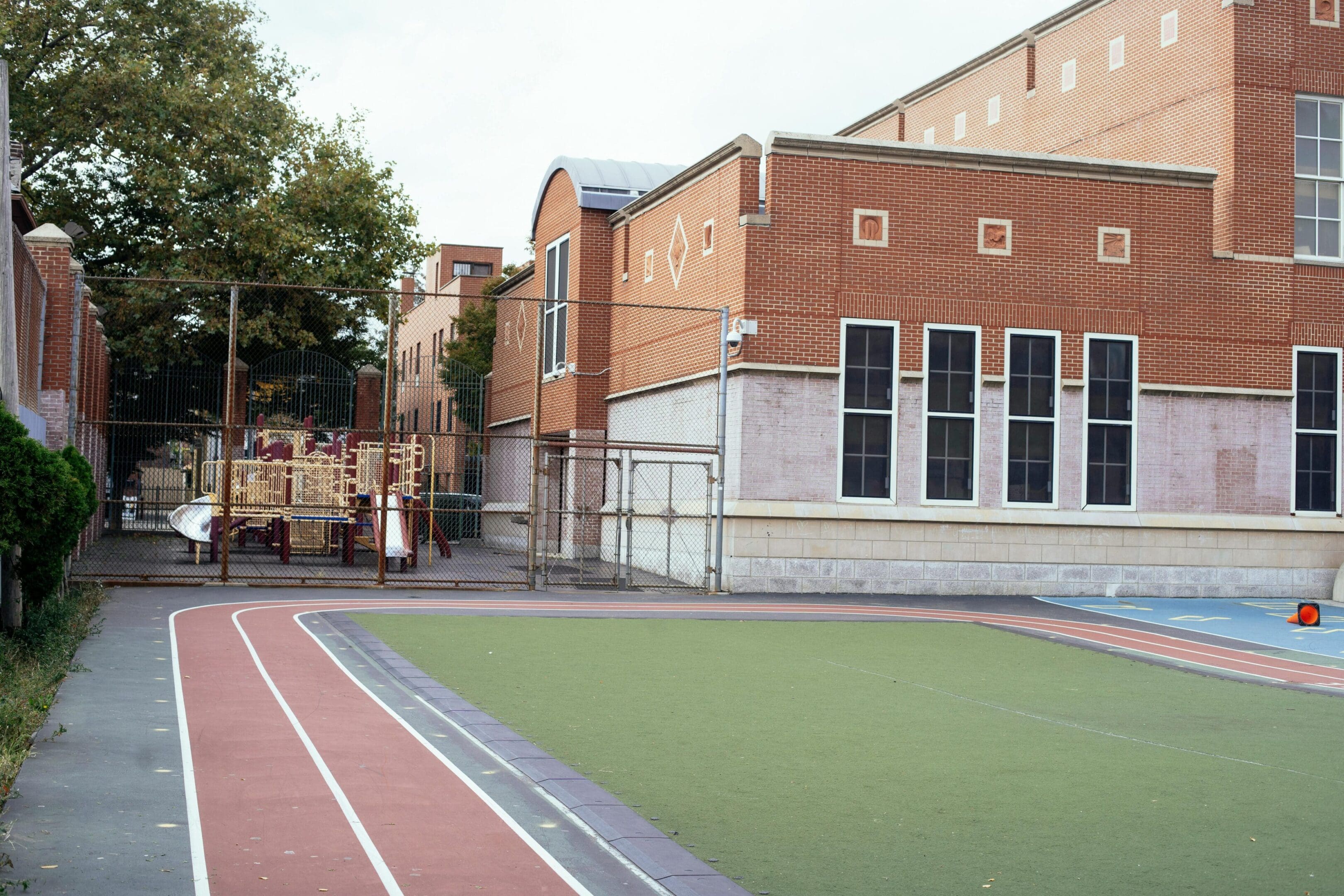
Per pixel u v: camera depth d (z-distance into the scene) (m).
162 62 41.28
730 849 7.60
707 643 17.75
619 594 24.22
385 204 41.50
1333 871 7.49
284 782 8.68
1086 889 7.04
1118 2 31.91
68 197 39.91
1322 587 28.06
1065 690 14.82
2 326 14.34
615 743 10.64
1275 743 11.80
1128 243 27.16
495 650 15.96
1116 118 31.84
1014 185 26.56
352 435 35.75
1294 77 28.52
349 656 14.81
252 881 6.53
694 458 27.17
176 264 37.22
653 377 29.84
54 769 8.65
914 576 25.83
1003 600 25.56
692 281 27.91
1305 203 28.91
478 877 6.82
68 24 39.44
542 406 36.72
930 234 26.09
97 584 20.88
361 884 6.60
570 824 8.03
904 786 9.45
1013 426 26.53
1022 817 8.65
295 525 32.81
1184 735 12.11
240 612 18.45
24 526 12.81
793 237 25.36
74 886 6.30
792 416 25.31
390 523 28.64
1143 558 27.02
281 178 40.62
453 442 43.94
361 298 40.97
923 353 25.98
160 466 36.41
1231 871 7.46
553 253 36.47
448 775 9.16
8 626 13.66
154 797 8.09
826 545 25.42
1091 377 26.98
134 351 37.75
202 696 11.70
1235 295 27.81
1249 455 27.81
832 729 11.70
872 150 25.73
